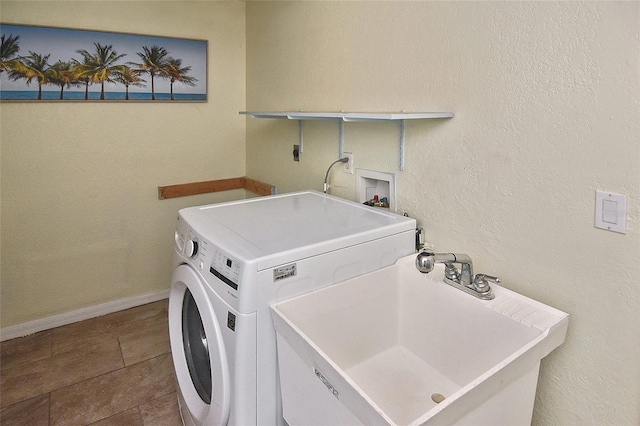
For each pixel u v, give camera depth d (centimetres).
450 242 146
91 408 183
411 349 140
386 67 164
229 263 113
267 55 254
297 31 220
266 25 251
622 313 103
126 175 259
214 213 157
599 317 107
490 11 123
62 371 208
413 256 146
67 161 239
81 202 248
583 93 104
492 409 90
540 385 124
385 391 122
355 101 183
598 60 100
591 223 106
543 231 117
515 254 125
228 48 279
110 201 257
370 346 137
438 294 129
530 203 119
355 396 81
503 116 123
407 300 140
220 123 287
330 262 125
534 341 97
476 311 117
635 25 93
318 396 97
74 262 251
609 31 98
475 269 138
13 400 186
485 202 132
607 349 107
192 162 281
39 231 238
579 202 108
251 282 108
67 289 252
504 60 121
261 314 112
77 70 231
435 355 132
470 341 120
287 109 239
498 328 111
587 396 113
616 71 97
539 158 116
